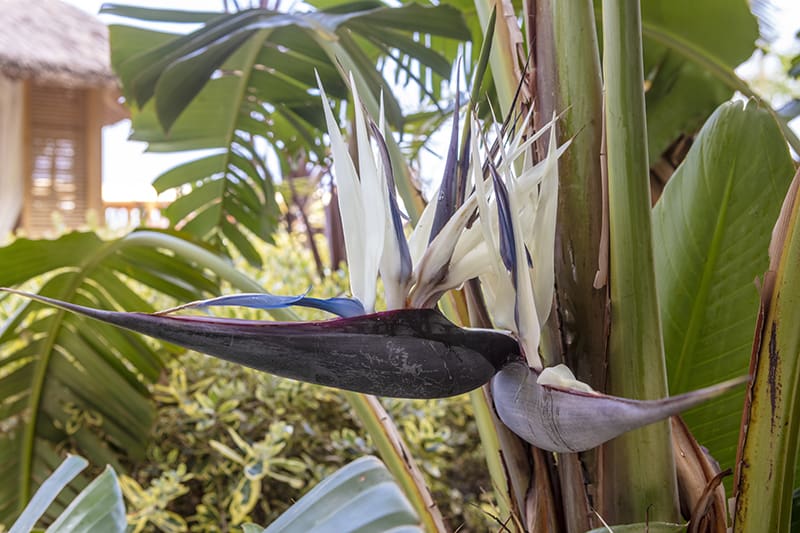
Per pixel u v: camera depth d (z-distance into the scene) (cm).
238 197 137
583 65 48
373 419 64
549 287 38
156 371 125
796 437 43
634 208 45
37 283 165
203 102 122
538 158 49
